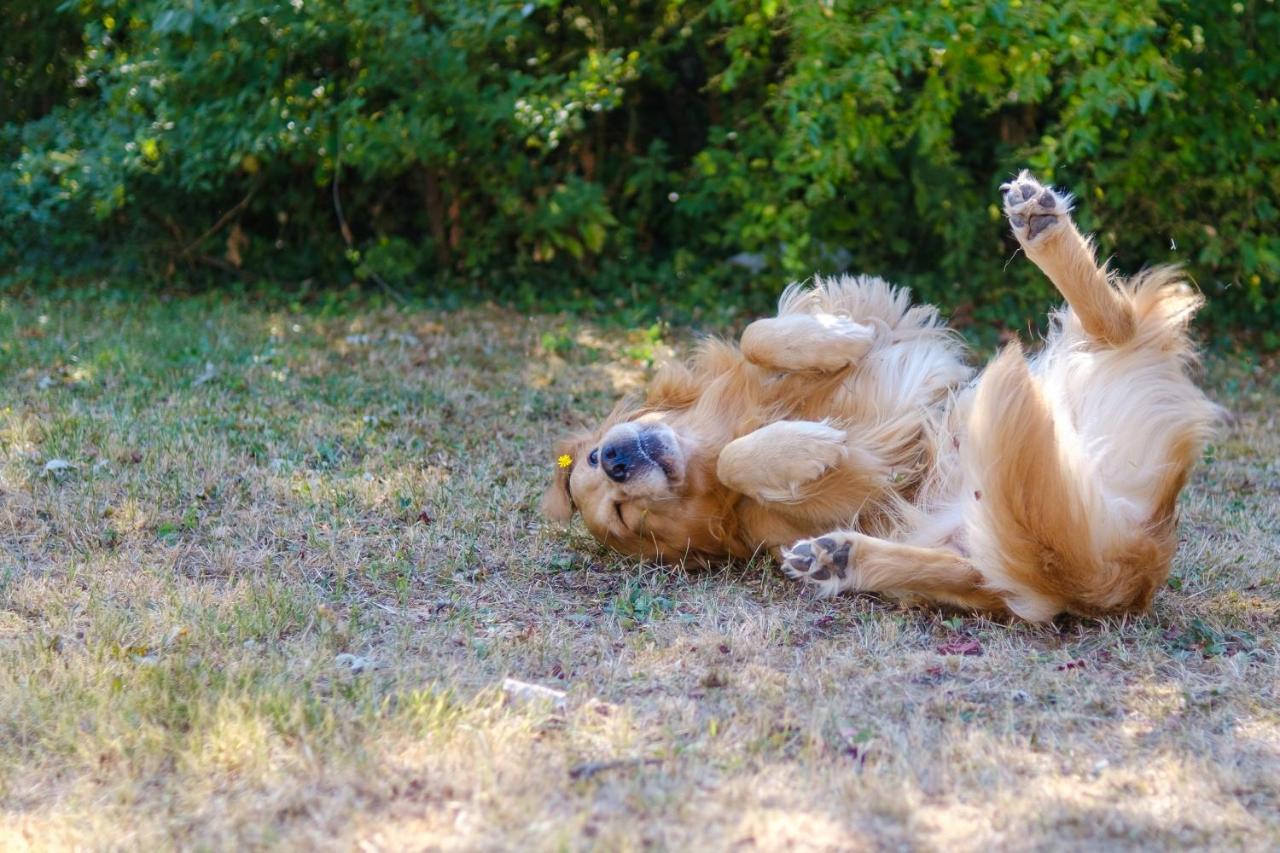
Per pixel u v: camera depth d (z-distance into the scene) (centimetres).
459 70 904
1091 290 469
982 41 830
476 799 310
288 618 429
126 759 333
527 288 1027
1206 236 935
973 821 304
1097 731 354
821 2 820
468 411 708
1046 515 414
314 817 305
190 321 905
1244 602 462
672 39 1044
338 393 725
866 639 423
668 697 373
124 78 916
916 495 481
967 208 978
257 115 880
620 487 481
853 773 324
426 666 393
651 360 839
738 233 995
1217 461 660
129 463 585
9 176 947
